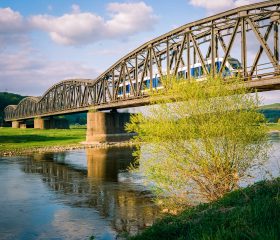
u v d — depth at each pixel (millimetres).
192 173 17859
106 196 25766
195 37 46375
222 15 38844
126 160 49344
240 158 17609
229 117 17781
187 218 10500
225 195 13000
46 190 28781
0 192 28156
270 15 35750
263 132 17922
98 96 89000
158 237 9031
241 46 35688
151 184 29766
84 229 18047
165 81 19797
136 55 65062
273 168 30328
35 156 59125
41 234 17484
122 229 17719
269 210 7887
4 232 17922
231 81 19562
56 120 167375
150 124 18391
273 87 35406
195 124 17875
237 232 6754
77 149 72562
